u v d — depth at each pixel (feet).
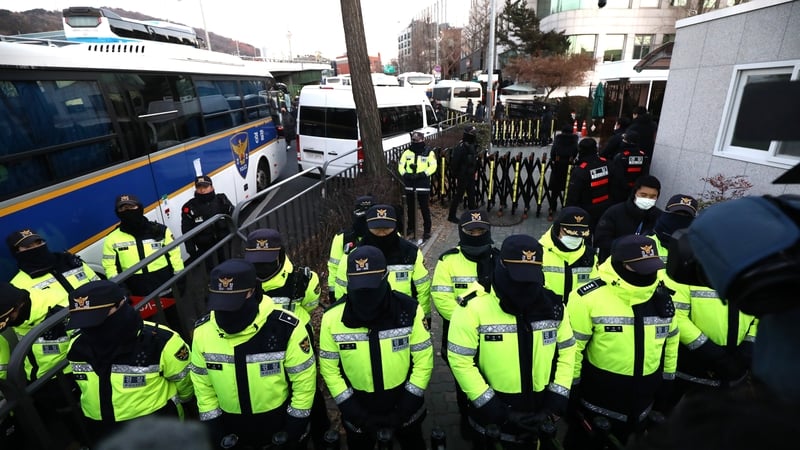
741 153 16.65
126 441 2.46
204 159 23.08
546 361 7.29
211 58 25.54
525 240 7.18
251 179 30.12
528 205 25.11
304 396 7.53
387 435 6.59
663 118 21.16
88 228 14.93
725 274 2.02
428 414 10.55
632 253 7.30
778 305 1.91
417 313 7.82
